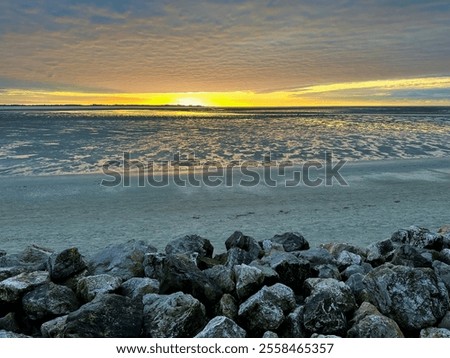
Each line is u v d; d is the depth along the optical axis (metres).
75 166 25.69
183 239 8.35
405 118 91.88
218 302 5.98
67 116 97.44
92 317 5.16
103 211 15.60
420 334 5.36
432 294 5.69
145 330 5.35
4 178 21.70
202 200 17.23
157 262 7.01
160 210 15.70
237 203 16.72
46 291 5.91
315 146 35.94
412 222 14.11
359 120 81.94
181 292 5.74
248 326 5.53
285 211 15.48
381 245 8.54
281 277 6.61
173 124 65.50
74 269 6.80
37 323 5.75
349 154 31.44
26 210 15.72
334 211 15.48
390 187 19.78
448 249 8.03
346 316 5.68
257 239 12.32
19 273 6.92
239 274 6.36
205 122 72.81
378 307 5.85
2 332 5.19
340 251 8.59
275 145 36.47
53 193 18.44
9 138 40.53
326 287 5.91
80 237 12.63
